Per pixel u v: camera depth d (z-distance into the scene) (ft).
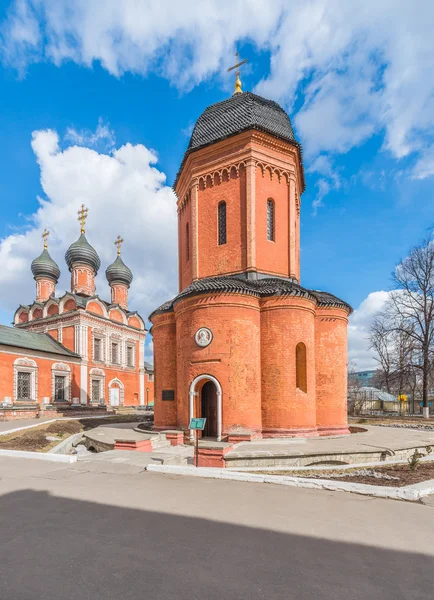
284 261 65.92
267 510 21.93
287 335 55.52
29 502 23.65
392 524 19.72
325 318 64.28
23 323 144.87
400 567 15.19
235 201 64.34
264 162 64.59
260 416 54.34
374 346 146.20
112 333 148.05
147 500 23.90
